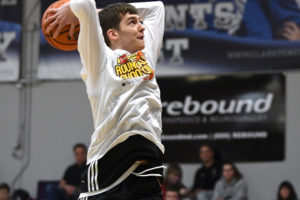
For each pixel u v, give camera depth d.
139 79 6.10
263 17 19.44
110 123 6.02
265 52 19.34
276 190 19.00
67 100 20.88
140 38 6.46
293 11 19.25
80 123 20.70
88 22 5.89
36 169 20.69
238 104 19.69
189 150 19.77
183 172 19.66
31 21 21.11
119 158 6.00
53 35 6.48
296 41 19.19
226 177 17.98
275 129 19.36
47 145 20.77
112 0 13.99
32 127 20.97
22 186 20.61
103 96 6.10
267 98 19.53
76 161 20.34
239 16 19.62
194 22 19.95
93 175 6.11
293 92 19.41
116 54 6.26
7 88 21.27
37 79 20.91
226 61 19.61
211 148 18.81
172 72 19.97
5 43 21.08
